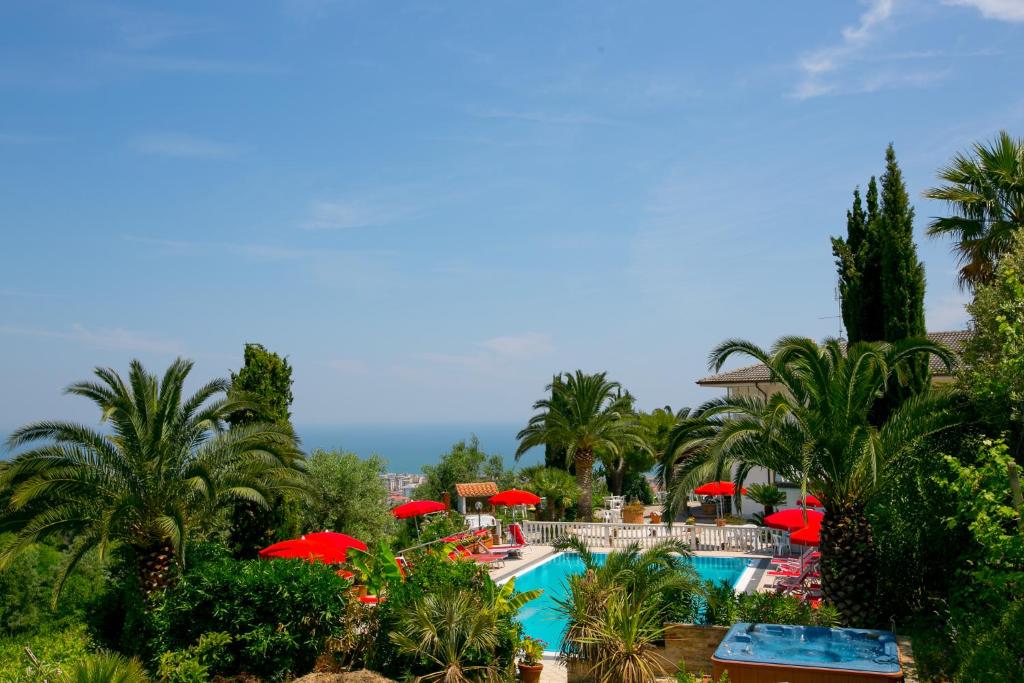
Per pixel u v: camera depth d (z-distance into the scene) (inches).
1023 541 349.1
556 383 1373.0
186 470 691.4
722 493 1191.6
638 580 552.4
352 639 565.6
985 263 642.8
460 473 1519.4
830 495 581.6
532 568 1029.8
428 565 608.4
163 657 537.6
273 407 932.6
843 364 577.9
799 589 741.3
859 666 434.3
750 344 603.2
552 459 1621.6
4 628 686.5
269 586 576.7
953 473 534.0
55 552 803.4
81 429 661.9
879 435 554.9
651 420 1668.3
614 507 1505.9
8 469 629.6
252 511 878.4
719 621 568.1
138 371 687.1
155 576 671.8
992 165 625.6
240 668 572.1
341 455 1127.0
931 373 735.7
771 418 539.2
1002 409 510.6
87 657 388.2
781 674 438.0
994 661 345.7
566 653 519.8
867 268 809.5
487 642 508.4
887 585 589.6
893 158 783.7
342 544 669.9
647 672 477.4
